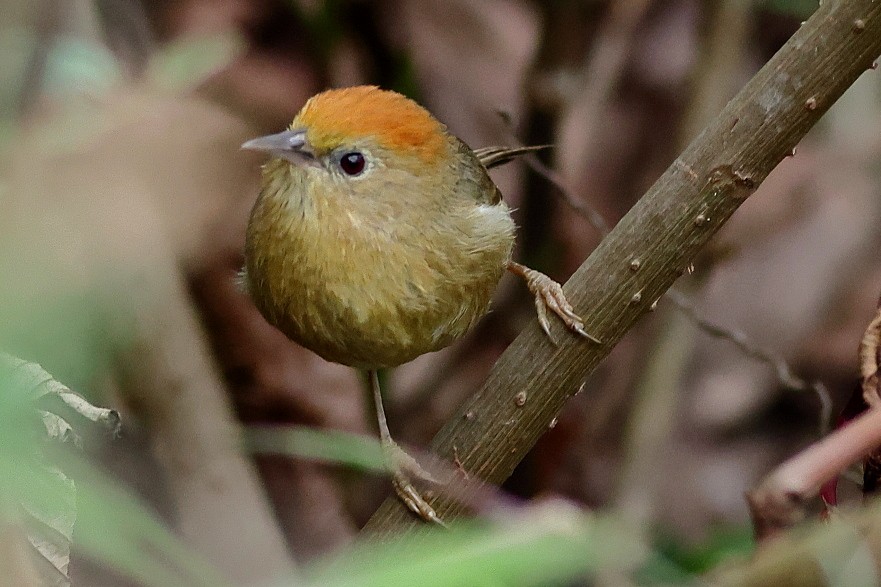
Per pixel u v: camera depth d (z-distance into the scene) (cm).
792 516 286
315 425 1030
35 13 564
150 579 276
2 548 319
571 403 1147
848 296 1323
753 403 1276
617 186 1348
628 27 1164
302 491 994
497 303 1178
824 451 288
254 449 666
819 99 584
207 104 933
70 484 342
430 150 733
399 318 736
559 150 1109
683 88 1288
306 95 1190
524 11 1402
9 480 267
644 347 1099
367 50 1212
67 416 466
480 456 632
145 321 558
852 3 573
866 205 1358
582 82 1169
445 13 1377
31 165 451
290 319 752
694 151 609
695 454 1238
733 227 1346
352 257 717
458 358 1180
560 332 628
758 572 288
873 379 452
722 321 1302
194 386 584
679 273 618
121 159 595
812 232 1348
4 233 372
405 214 720
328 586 251
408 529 630
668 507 1195
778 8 1209
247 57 1176
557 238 1144
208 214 851
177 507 569
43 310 302
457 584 243
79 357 306
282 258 727
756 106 593
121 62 844
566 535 260
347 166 709
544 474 1116
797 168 1381
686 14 1434
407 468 640
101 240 508
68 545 411
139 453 569
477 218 755
